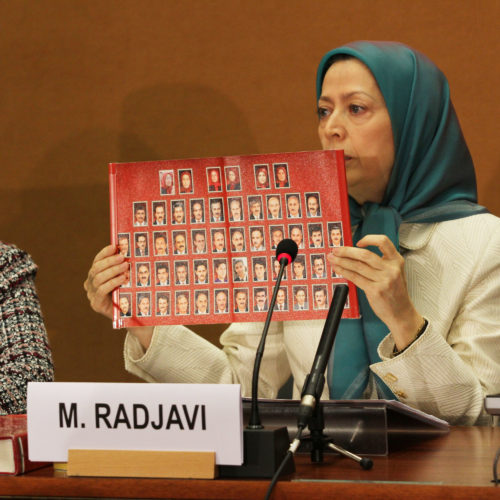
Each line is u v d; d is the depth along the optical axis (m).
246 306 2.87
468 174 3.54
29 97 4.66
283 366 3.59
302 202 2.87
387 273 2.72
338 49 3.46
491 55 4.00
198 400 1.84
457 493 1.65
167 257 2.91
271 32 4.31
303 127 4.26
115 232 2.93
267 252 2.87
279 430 1.87
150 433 1.87
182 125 4.44
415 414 2.31
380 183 3.45
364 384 3.32
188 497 1.80
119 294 2.91
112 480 1.84
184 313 2.88
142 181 2.93
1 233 4.66
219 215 2.90
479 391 2.88
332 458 2.09
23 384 3.05
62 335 4.57
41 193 4.64
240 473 1.83
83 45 4.60
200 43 4.42
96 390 1.91
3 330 3.21
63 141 4.62
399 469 1.90
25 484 1.89
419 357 2.79
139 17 4.52
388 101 3.36
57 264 4.60
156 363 3.41
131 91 4.53
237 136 4.36
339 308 2.13
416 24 4.09
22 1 4.67
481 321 3.12
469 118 4.02
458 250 3.23
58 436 1.93
